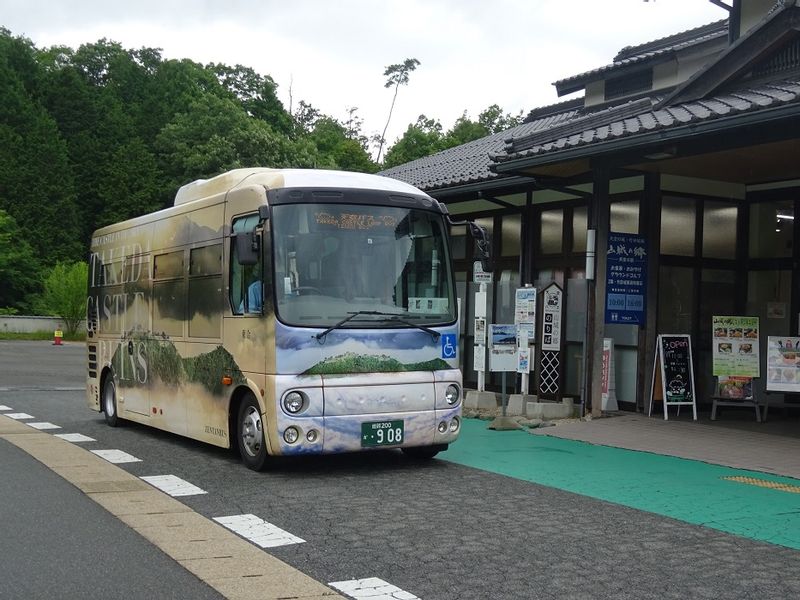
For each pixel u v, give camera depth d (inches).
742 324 501.4
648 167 490.0
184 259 397.4
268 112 2719.0
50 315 2026.3
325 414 324.2
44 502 280.4
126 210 2482.8
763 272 539.5
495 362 465.1
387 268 344.5
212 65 2942.9
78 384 787.4
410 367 344.5
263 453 333.1
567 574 205.8
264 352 326.0
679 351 500.7
